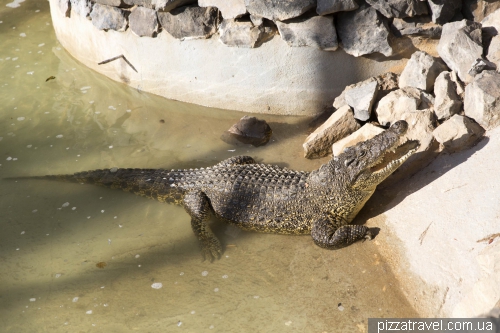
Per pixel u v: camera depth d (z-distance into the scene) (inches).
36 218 224.7
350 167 213.8
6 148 243.9
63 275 212.1
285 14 231.9
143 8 246.1
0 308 206.2
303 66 240.5
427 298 199.0
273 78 243.9
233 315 202.8
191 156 239.5
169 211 225.6
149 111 255.3
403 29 232.8
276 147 239.8
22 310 205.9
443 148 218.4
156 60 252.8
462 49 225.3
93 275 211.8
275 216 218.1
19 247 218.1
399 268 205.9
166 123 250.5
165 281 209.9
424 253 204.1
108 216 224.7
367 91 230.8
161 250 216.2
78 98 261.4
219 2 237.9
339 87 242.5
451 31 229.3
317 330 199.3
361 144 215.0
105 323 202.8
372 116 233.0
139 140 245.6
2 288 209.9
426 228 206.7
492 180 204.5
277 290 206.7
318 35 234.4
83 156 241.0
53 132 249.3
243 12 236.1
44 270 213.2
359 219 220.5
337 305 202.8
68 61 277.6
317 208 217.3
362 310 201.6
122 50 257.1
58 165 238.2
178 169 232.2
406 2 228.5
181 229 220.8
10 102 260.7
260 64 242.7
